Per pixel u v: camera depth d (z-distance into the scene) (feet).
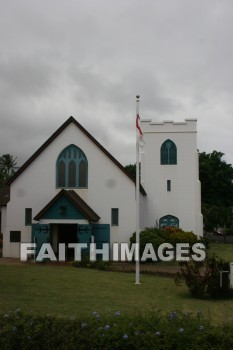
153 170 141.18
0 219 156.46
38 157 115.96
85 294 60.64
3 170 374.02
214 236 242.17
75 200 106.42
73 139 115.14
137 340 27.09
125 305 53.72
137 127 76.43
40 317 31.60
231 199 257.14
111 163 113.80
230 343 27.45
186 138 141.08
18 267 87.51
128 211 112.16
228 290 61.16
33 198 114.83
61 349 27.32
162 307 53.26
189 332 28.07
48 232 106.83
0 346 28.32
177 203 139.54
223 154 257.14
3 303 52.39
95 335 27.66
